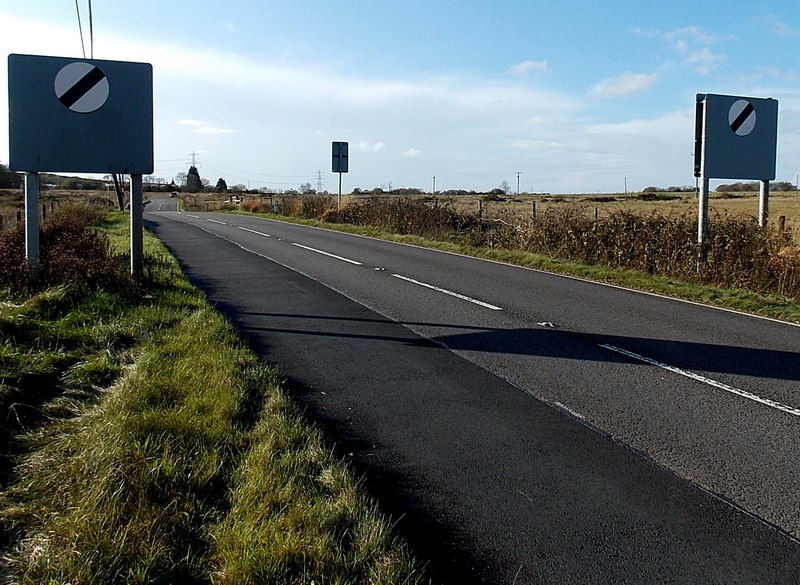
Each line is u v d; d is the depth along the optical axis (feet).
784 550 12.97
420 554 12.59
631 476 16.11
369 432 18.62
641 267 52.26
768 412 20.59
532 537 13.32
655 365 25.77
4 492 13.82
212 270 52.08
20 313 26.30
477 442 18.04
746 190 255.50
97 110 34.42
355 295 40.68
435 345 28.55
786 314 36.06
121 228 97.60
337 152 117.39
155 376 20.84
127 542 11.80
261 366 23.65
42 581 10.94
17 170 33.27
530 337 30.14
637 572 12.19
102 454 14.76
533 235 65.05
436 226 87.04
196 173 440.04
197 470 14.66
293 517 12.77
